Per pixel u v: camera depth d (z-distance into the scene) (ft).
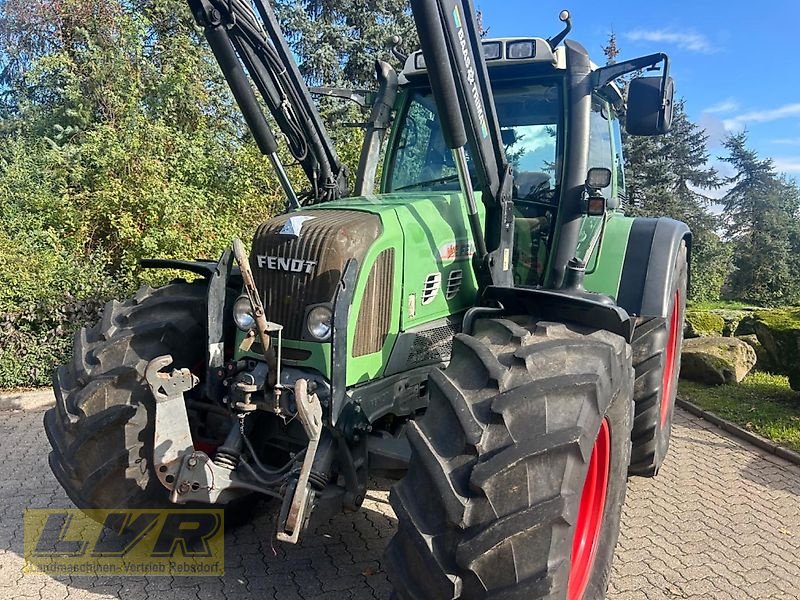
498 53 11.70
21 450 15.67
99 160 26.50
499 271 10.48
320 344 8.48
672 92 11.34
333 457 8.57
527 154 12.47
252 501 11.72
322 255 8.45
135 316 10.59
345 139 31.60
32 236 25.54
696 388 22.11
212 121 38.14
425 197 10.57
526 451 6.84
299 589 9.95
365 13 55.67
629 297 12.93
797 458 15.64
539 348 7.86
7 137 43.62
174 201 25.31
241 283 10.62
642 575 10.62
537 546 6.68
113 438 9.68
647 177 67.87
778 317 21.01
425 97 13.25
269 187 29.81
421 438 7.36
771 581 10.53
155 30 46.14
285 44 11.42
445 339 10.39
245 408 8.57
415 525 6.99
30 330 20.95
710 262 82.69
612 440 9.12
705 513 12.87
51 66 37.47
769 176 118.73
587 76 11.79
